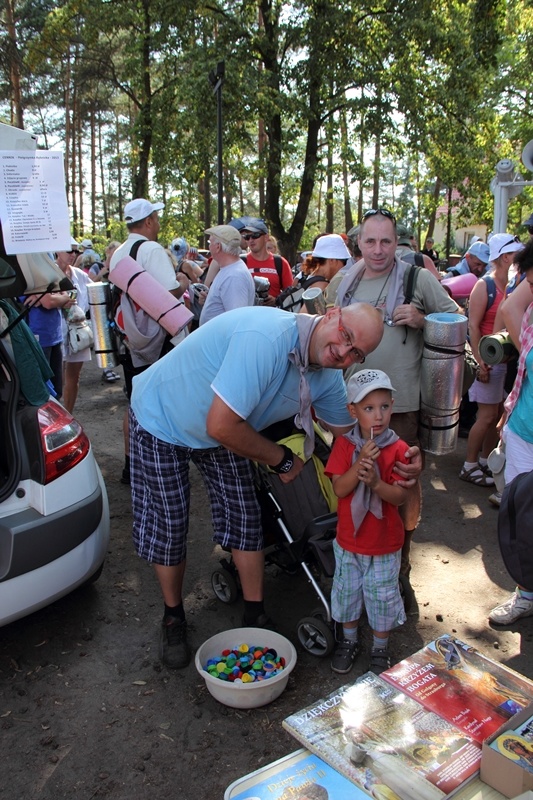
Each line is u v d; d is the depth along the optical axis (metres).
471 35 15.79
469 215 21.22
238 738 2.53
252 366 2.41
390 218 3.15
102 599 3.54
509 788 1.73
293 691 2.79
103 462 5.63
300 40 17.45
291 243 19.42
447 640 2.43
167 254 4.33
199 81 15.68
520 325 3.30
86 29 20.55
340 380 2.77
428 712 2.05
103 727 2.61
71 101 32.53
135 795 2.28
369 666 2.94
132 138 22.75
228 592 3.45
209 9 17.77
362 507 2.67
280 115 17.95
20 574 2.76
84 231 32.69
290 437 2.83
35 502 2.86
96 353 4.76
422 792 1.75
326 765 1.87
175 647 2.97
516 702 2.10
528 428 2.91
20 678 2.90
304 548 3.02
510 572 2.87
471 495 4.89
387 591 2.77
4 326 3.11
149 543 2.93
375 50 17.47
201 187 26.78
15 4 27.20
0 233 2.77
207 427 2.48
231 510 2.98
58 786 2.32
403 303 3.16
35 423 2.93
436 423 3.16
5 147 2.68
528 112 26.56
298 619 3.31
